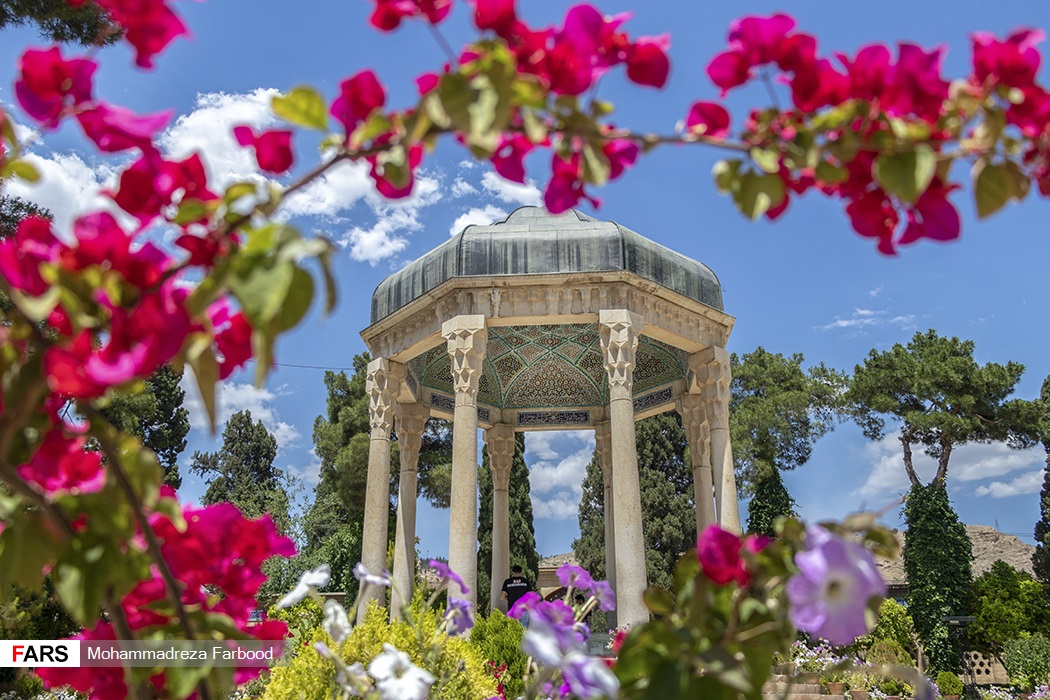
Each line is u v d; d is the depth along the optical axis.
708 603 1.61
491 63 1.46
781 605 1.58
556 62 1.65
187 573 1.95
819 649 13.66
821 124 1.59
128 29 1.66
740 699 1.59
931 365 30.72
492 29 1.66
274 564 23.73
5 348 1.51
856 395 31.98
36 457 1.68
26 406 1.43
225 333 1.80
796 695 12.54
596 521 35.47
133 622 1.92
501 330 17.05
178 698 1.70
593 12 1.67
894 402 31.03
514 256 13.88
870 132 1.58
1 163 1.64
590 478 36.44
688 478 35.19
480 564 29.12
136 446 1.71
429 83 1.65
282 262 1.28
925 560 24.66
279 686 6.13
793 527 1.54
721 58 1.69
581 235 13.99
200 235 1.54
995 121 1.54
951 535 24.73
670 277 14.55
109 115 1.62
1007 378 30.27
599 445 18.62
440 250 14.52
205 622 1.87
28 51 1.63
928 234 1.69
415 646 6.20
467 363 13.37
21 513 1.71
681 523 33.06
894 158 1.53
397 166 1.60
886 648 18.69
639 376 17.88
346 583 25.11
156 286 1.46
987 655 24.59
